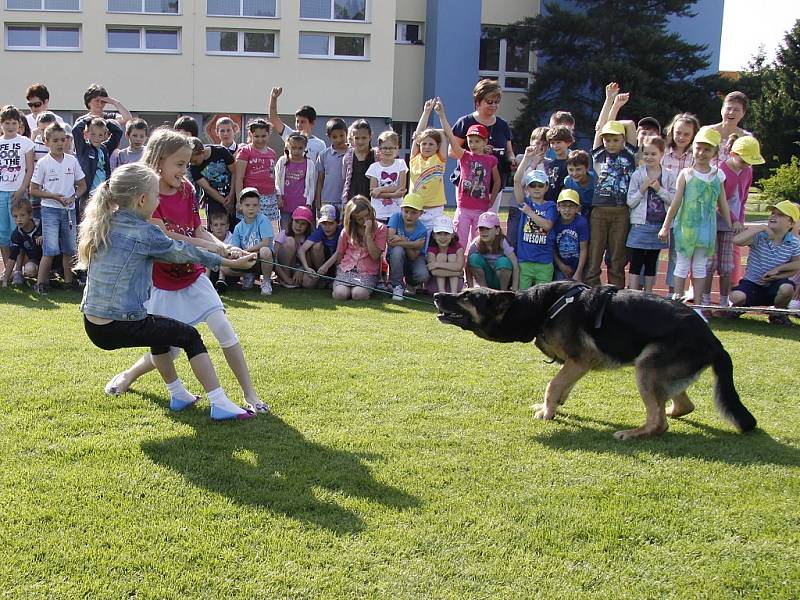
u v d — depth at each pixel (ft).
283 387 17.43
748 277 28.19
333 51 89.35
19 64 83.66
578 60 93.56
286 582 9.52
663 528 11.26
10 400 15.70
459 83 95.76
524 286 28.96
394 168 31.63
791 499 12.40
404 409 16.25
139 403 15.90
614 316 15.37
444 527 11.02
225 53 86.48
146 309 15.15
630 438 15.05
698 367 14.98
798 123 100.73
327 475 12.60
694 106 90.63
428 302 29.53
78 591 9.18
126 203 13.56
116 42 85.25
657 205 27.81
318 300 29.43
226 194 31.12
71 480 12.07
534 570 9.99
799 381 19.62
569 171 28.94
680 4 92.68
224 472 12.59
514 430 15.31
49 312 25.26
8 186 29.89
